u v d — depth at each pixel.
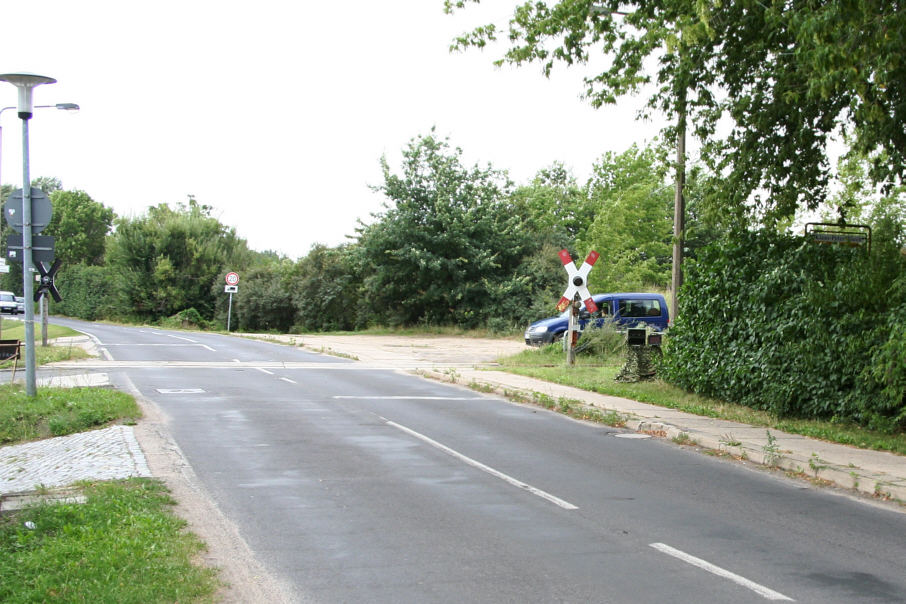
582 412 13.70
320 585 5.38
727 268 14.17
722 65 13.69
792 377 12.45
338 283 46.91
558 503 7.75
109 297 65.12
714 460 10.22
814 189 14.41
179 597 4.99
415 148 40.72
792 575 5.77
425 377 19.69
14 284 88.69
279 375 19.34
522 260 41.03
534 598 5.18
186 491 7.91
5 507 7.28
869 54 9.89
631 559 6.05
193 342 31.92
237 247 62.22
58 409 12.55
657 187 50.66
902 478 8.72
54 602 4.84
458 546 6.30
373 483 8.42
